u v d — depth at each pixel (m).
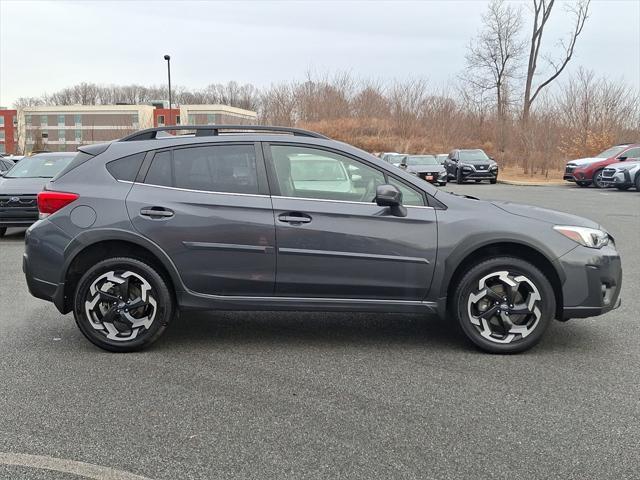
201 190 4.52
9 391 3.79
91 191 4.53
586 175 24.20
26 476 2.79
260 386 3.89
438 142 43.72
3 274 7.58
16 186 10.25
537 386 3.89
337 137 44.47
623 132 31.44
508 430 3.26
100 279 4.50
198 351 4.61
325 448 3.06
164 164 4.59
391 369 4.21
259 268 4.46
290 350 4.64
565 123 32.41
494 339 4.50
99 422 3.36
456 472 2.83
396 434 3.22
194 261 4.46
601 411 3.51
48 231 4.51
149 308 4.54
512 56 42.75
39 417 3.42
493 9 42.69
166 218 4.43
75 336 4.98
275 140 4.60
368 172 4.55
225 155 4.57
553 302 4.45
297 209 4.44
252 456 2.98
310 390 3.83
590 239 4.47
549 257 4.39
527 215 4.53
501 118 40.38
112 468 2.86
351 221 4.43
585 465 2.90
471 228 4.41
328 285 4.47
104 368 4.23
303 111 47.06
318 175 4.55
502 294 4.48
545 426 3.31
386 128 45.16
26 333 5.05
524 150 34.19
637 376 4.07
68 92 121.25
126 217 4.44
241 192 4.50
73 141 96.75
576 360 4.39
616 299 4.60
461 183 29.25
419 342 4.84
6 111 99.56
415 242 4.41
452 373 4.13
